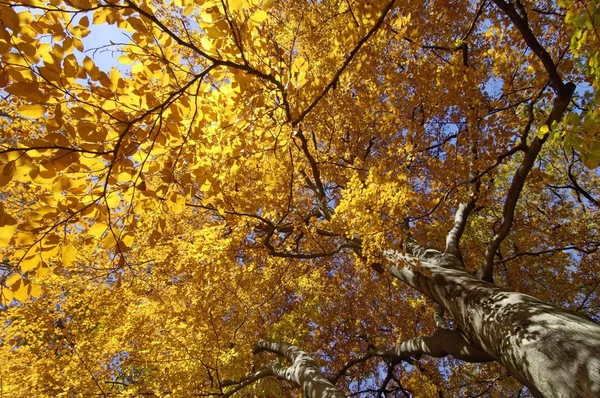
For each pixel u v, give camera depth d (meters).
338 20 3.94
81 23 2.18
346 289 8.10
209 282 5.44
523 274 7.47
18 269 2.54
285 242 5.65
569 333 2.39
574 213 8.17
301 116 3.25
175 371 4.97
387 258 4.14
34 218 2.39
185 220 6.02
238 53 2.90
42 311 5.06
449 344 4.04
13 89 2.07
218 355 5.28
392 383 9.31
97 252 5.09
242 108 3.02
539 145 3.65
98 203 2.63
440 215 5.80
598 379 1.96
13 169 2.18
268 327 6.76
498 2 3.29
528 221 7.41
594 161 1.74
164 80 2.59
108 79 2.26
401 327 7.77
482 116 4.38
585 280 7.28
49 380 4.68
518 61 4.32
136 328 5.26
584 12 1.65
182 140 2.84
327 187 6.89
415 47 4.07
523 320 2.71
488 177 4.93
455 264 4.21
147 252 5.20
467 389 8.21
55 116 2.21
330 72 4.23
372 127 5.79
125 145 2.49
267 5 2.43
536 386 2.38
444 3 4.77
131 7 2.15
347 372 8.39
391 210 3.76
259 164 4.43
